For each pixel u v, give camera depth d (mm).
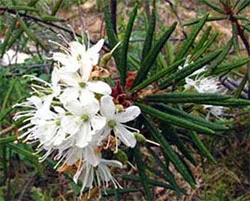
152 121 133
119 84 126
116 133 115
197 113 149
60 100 115
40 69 270
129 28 127
